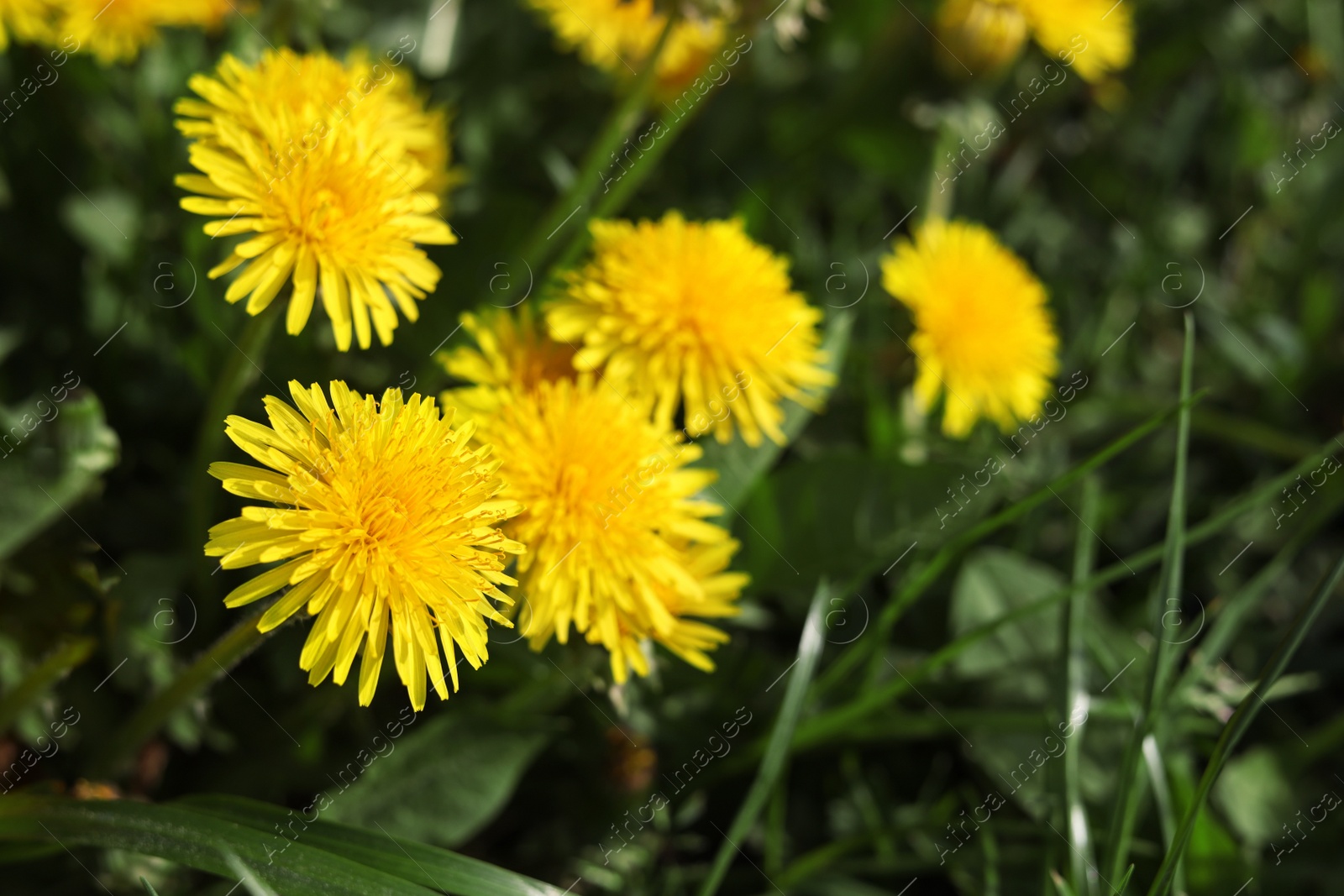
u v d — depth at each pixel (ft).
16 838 0.80
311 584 0.76
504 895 0.80
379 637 0.76
